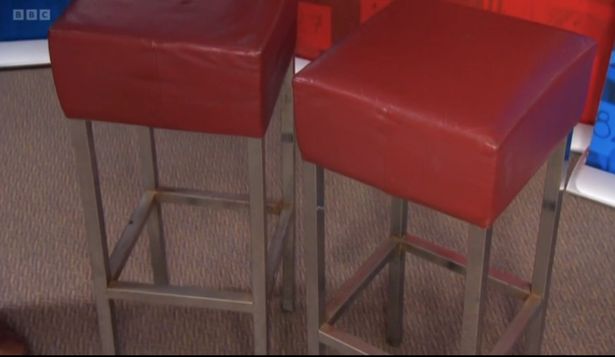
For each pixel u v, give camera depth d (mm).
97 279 2326
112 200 3096
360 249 2906
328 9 3684
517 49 1931
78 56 1954
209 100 1957
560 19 3301
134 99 1988
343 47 1932
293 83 1834
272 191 3131
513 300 2717
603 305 2697
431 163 1752
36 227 2982
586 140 3346
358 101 1775
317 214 2020
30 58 3850
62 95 2016
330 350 2498
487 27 2010
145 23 1977
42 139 3393
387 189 1846
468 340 1957
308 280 2123
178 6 2051
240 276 2803
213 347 2568
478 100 1762
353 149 1835
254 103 1946
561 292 2740
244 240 2945
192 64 1919
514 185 1808
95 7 2035
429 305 2705
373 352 2141
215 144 3391
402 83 1804
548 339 2582
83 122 2100
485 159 1689
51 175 3211
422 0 2129
